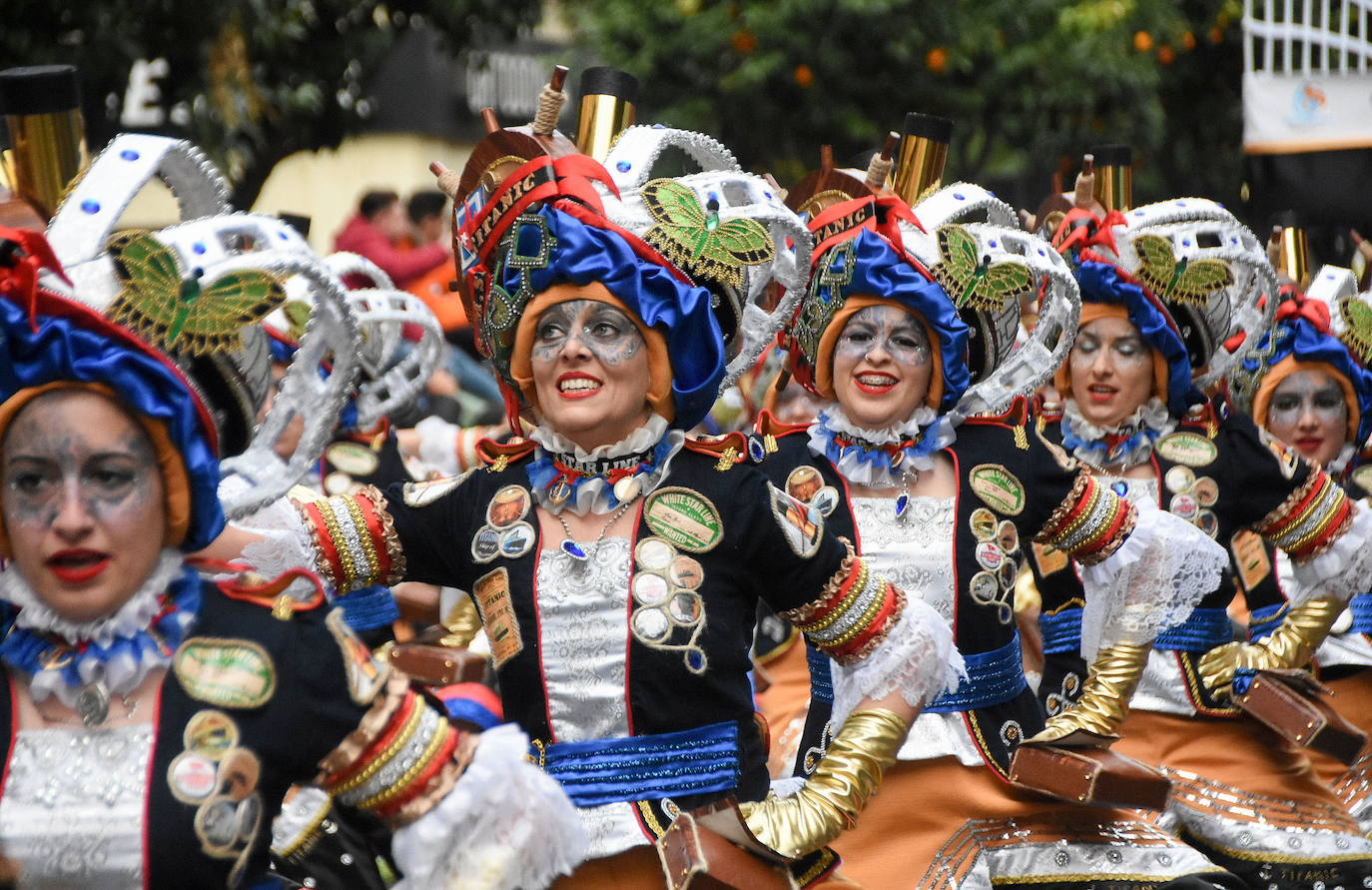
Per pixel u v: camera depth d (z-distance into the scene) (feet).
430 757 17.06
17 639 16.49
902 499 26.58
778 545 21.08
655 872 20.35
